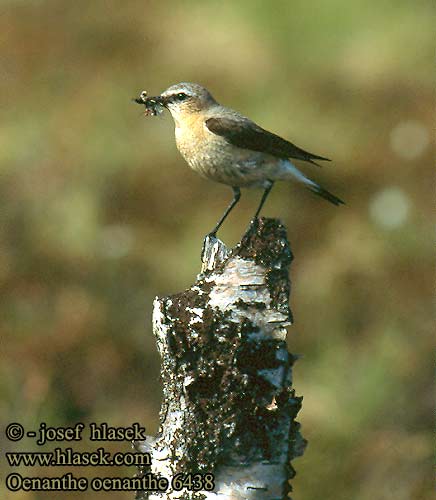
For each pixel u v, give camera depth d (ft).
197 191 52.54
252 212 51.57
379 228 51.19
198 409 22.39
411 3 67.10
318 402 40.86
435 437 39.09
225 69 62.08
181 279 48.60
